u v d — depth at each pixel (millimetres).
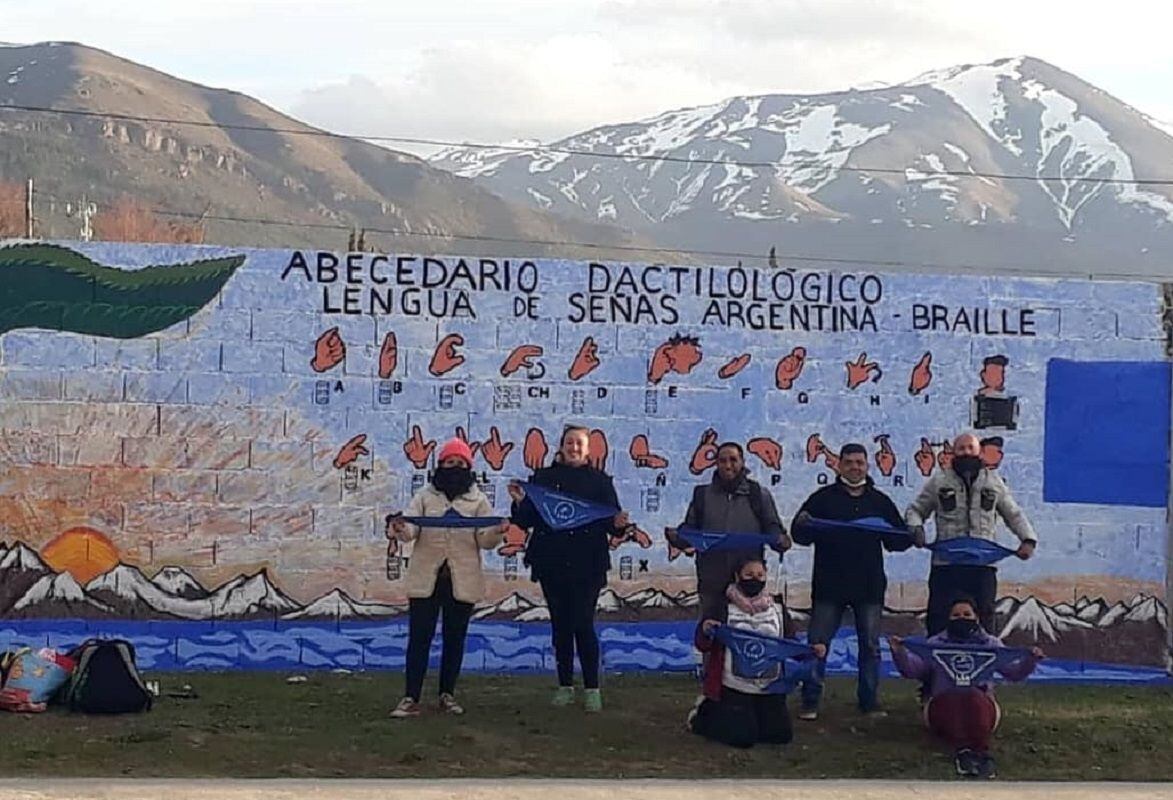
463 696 12289
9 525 12938
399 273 13375
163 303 13133
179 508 13117
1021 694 13258
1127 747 11398
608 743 10984
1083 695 13273
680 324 13633
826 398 13758
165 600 13086
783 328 13734
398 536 11500
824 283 13789
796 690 12734
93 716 11180
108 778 9680
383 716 11500
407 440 13359
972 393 13883
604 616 13500
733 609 11344
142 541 13078
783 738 11148
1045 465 13930
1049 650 13859
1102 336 14008
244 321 13211
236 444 13180
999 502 12273
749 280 13719
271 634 13188
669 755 10781
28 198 44750
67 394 13023
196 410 13141
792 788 9992
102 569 13023
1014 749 11250
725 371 13656
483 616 13383
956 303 13891
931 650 11188
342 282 13320
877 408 13805
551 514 11742
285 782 9703
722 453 12148
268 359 13227
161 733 10711
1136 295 14023
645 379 13586
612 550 13508
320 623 13250
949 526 12219
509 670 13383
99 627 13008
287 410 13234
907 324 13852
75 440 13016
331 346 13297
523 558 13391
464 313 13438
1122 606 13938
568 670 11992
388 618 13312
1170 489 14000
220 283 13188
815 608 12062
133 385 13086
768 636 11086
